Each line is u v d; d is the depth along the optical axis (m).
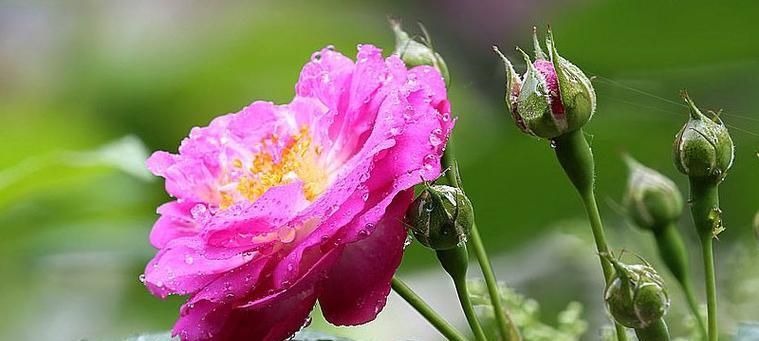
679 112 0.66
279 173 0.49
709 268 0.48
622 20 0.64
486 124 0.79
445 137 0.46
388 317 0.72
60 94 0.83
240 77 0.82
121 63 0.83
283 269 0.45
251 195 0.49
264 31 0.82
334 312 0.46
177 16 0.84
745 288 0.57
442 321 0.48
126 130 0.81
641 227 0.53
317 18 0.84
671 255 0.52
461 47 0.90
